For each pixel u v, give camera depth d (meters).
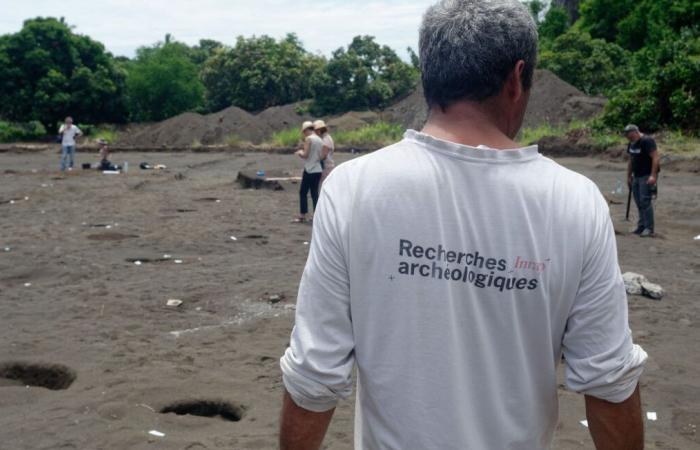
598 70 43.72
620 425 1.58
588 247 1.58
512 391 1.58
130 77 55.47
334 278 1.60
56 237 12.37
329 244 1.60
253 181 20.50
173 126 44.28
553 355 1.61
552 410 1.65
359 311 1.59
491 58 1.63
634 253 11.07
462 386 1.55
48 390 5.45
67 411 4.99
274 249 11.41
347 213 1.60
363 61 54.66
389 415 1.58
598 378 1.54
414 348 1.55
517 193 1.58
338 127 45.12
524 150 1.62
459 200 1.57
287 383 1.62
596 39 46.56
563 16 55.34
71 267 9.87
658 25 40.31
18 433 4.62
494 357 1.57
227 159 34.00
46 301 8.07
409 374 1.56
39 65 50.41
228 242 12.01
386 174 1.60
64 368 5.92
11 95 49.88
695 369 5.88
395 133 39.97
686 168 23.67
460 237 1.56
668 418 4.92
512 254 1.55
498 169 1.59
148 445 4.46
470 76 1.64
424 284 1.55
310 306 1.62
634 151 12.60
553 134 33.22
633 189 12.81
